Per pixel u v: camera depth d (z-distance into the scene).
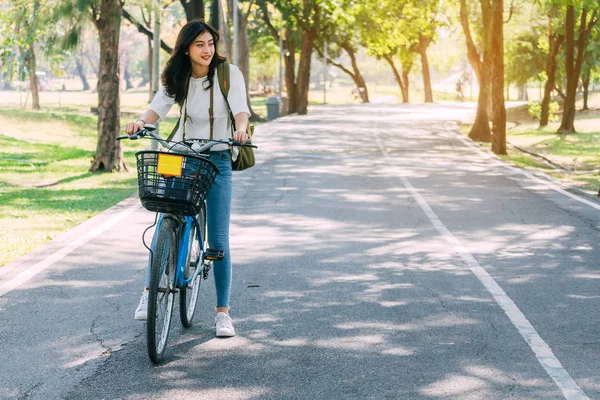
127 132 6.10
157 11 19.16
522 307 7.41
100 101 20.06
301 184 16.81
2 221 12.35
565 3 26.25
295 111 52.16
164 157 5.59
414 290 8.05
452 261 9.45
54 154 25.91
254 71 100.25
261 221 12.20
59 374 5.62
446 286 8.22
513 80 68.12
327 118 45.31
